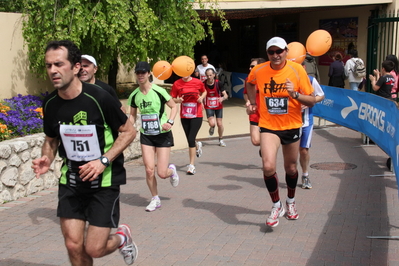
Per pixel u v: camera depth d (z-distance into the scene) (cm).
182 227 560
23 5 1061
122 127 351
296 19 1883
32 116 836
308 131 682
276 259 462
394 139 635
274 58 485
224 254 477
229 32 2319
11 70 965
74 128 342
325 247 490
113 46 937
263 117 520
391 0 1423
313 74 1243
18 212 625
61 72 323
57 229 561
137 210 630
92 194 353
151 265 454
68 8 909
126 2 955
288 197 573
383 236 516
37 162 353
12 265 458
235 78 1852
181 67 706
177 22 1044
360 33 1609
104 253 355
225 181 773
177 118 1041
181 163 916
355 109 1020
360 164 866
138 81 607
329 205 631
